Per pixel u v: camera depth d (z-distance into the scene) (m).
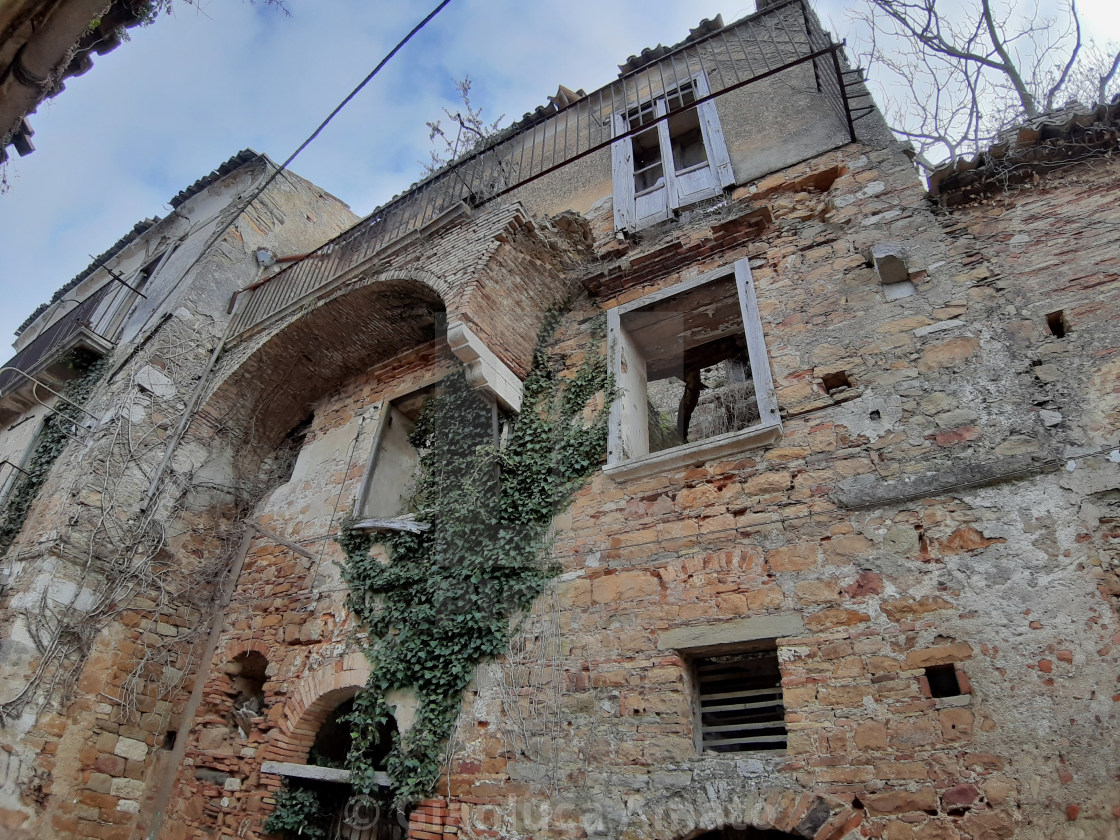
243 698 9.02
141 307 13.42
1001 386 5.86
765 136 9.36
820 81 9.32
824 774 4.91
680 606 6.10
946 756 4.64
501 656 6.67
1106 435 5.29
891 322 6.68
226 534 10.66
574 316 9.14
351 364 11.21
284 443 11.87
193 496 10.59
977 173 7.03
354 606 8.09
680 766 5.40
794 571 5.79
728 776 5.20
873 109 8.62
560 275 9.38
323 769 7.18
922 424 5.98
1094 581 4.78
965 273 6.64
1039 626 4.80
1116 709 4.35
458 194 10.73
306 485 10.30
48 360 12.52
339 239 11.71
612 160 10.60
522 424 8.21
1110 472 5.11
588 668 6.20
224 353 11.77
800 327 7.14
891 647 5.16
